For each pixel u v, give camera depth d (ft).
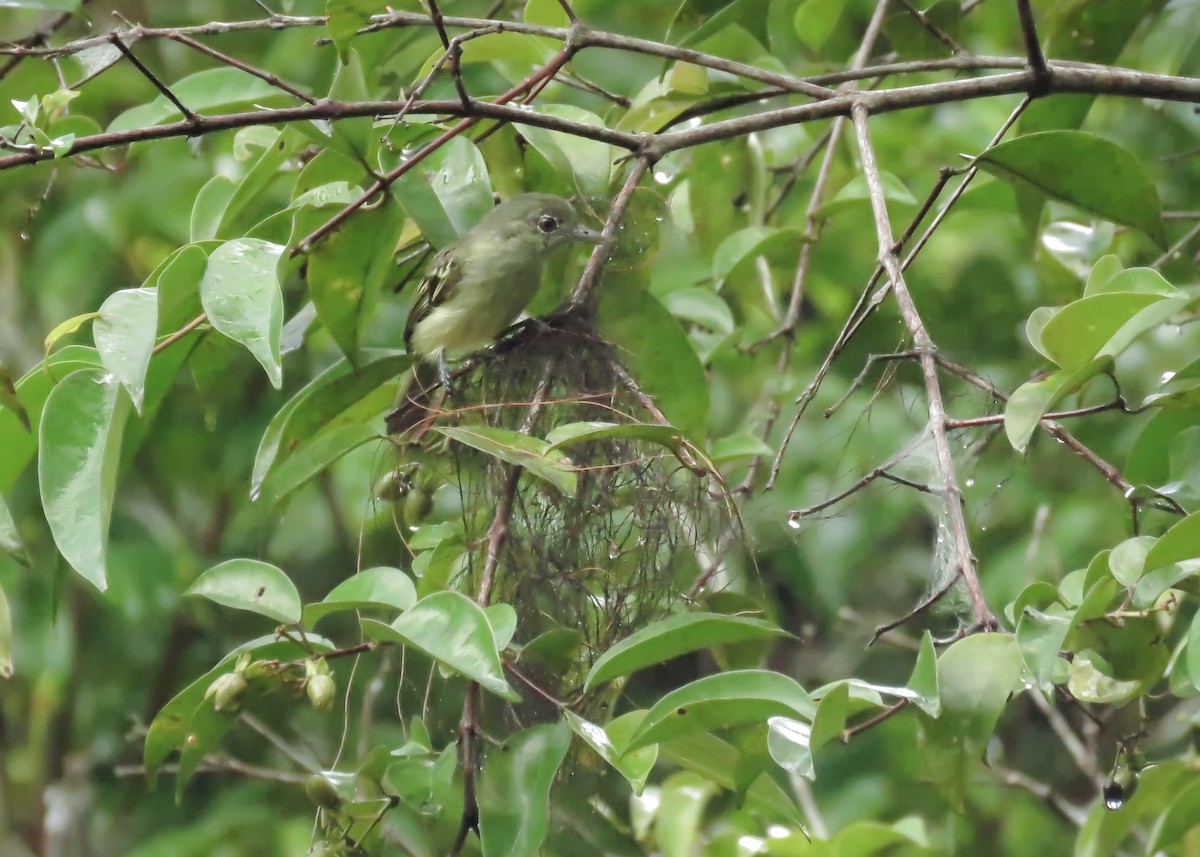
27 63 42.06
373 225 26.20
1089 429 44.06
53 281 46.44
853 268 48.85
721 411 48.19
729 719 21.66
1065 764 49.67
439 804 24.68
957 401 41.55
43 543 50.11
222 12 50.70
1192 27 36.24
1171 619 23.17
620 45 29.86
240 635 53.62
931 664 20.52
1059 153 26.50
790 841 32.78
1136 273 24.36
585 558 27.48
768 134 49.26
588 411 28.71
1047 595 23.49
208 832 47.16
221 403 51.24
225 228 31.22
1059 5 34.55
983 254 49.49
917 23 37.42
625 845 35.68
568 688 26.78
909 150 47.96
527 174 35.37
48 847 49.96
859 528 45.83
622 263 32.09
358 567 29.07
